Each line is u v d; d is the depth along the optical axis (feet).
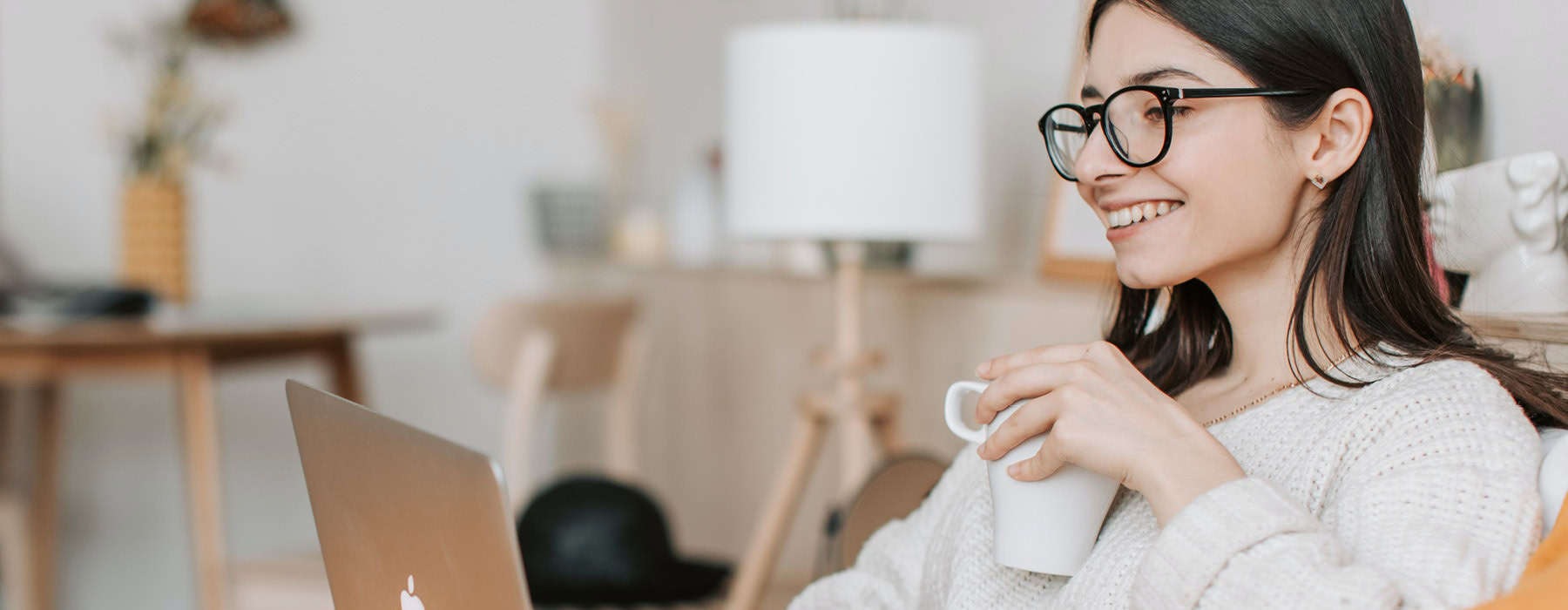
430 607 2.24
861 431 6.64
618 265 11.38
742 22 10.08
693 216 10.44
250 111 11.94
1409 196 2.60
